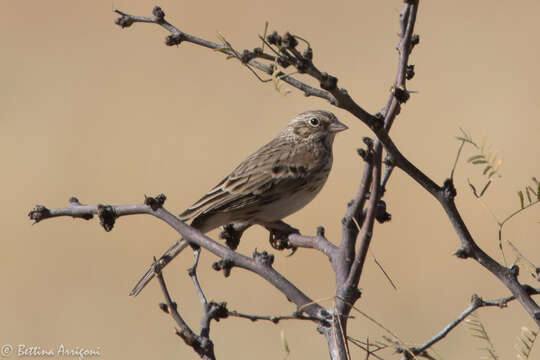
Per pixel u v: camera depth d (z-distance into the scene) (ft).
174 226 18.74
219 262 17.54
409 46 17.11
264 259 17.13
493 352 16.15
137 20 20.20
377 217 21.08
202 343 16.37
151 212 19.70
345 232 18.25
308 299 16.63
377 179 16.49
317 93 17.38
